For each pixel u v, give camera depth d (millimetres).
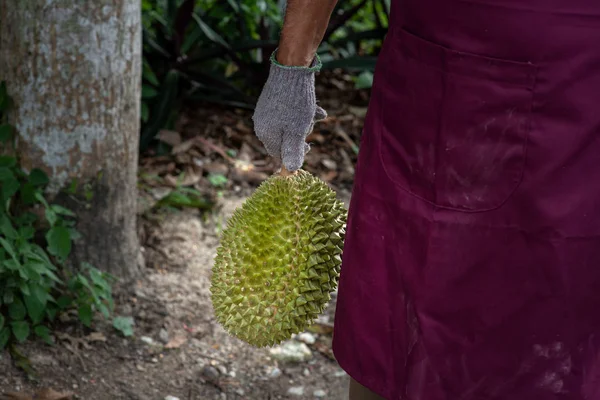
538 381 1731
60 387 2785
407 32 1720
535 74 1609
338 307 1936
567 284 1681
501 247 1686
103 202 3168
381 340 1842
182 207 3943
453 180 1689
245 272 1992
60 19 2938
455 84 1657
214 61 5039
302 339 3229
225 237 2068
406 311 1785
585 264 1680
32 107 3006
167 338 3102
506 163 1655
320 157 4633
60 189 3090
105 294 3049
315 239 1966
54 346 2930
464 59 1642
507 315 1709
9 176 2877
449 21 1647
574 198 1646
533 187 1647
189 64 4754
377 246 1816
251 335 2004
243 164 4387
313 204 1989
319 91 5418
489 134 1654
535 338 1710
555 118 1622
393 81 1756
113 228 3227
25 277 2771
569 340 1708
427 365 1761
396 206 1771
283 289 1969
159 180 4074
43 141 3031
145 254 3539
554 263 1670
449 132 1679
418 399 1781
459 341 1741
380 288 1825
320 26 1861
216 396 2877
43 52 2955
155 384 2879
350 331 1890
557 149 1629
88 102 3035
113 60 3049
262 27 5016
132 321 3135
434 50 1673
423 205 1729
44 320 3021
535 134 1632
